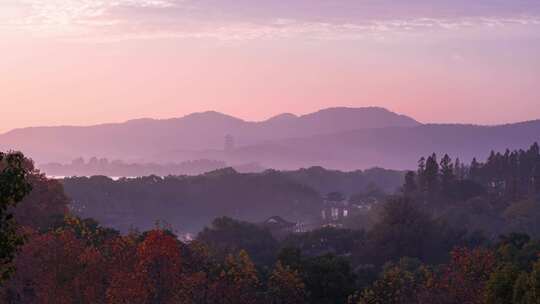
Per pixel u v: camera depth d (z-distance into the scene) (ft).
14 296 195.31
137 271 197.77
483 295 192.03
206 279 209.97
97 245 225.15
